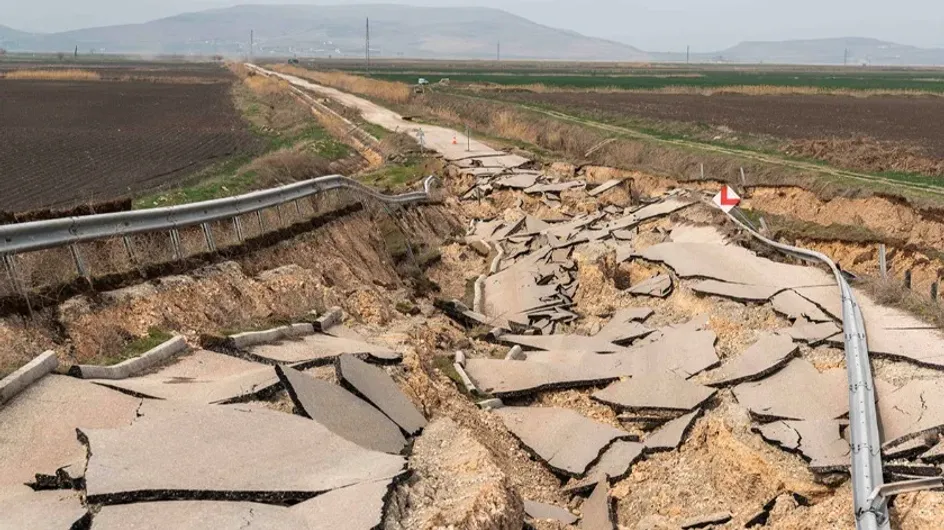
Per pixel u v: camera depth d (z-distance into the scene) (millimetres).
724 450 10609
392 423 8922
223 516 6105
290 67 145875
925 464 9039
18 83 100125
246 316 11742
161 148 40406
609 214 24781
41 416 7664
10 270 9305
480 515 7105
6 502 6301
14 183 28062
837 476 9375
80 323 9664
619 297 17422
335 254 16812
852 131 39406
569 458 11188
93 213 12250
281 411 8156
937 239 20938
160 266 11453
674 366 12961
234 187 25141
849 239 20500
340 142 44250
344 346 11281
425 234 25250
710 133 39906
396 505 6832
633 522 10133
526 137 48625
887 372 11352
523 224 26141
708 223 20297
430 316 16781
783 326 13727
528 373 13281
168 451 6934
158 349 9625
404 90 73500
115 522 5957
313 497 6543
